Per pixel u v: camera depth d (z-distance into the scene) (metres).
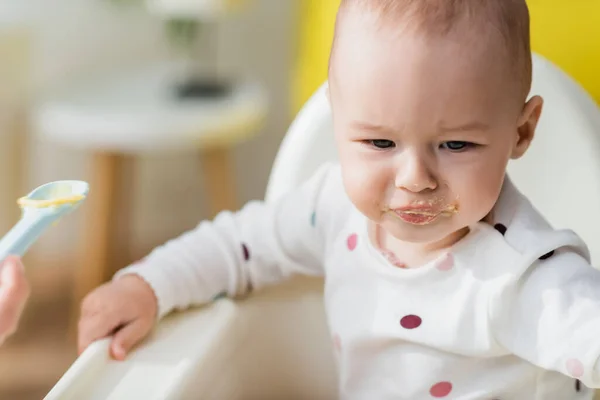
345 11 0.55
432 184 0.52
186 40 1.66
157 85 1.57
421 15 0.51
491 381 0.60
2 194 1.58
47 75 1.74
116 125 1.33
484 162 0.52
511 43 0.52
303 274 0.75
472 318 0.58
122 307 0.63
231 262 0.71
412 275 0.61
